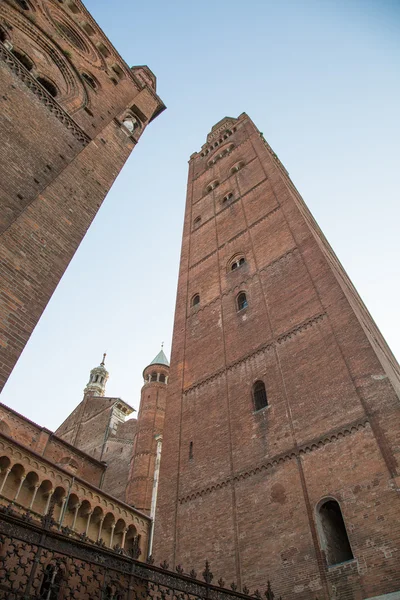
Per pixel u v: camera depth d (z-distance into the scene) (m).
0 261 12.20
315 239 27.61
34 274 13.04
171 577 9.34
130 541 26.58
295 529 16.73
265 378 22.75
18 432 35.34
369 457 16.47
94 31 27.55
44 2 24.47
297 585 15.40
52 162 16.75
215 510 19.75
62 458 39.66
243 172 42.94
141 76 34.53
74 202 16.55
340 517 17.38
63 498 23.72
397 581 13.48
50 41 22.58
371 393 18.06
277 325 24.64
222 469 20.91
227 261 32.97
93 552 8.19
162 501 22.11
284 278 27.11
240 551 17.73
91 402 59.19
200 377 26.39
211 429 23.08
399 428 16.34
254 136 47.94
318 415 19.11
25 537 7.29
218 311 29.56
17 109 16.33
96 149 19.95
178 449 23.73
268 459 19.48
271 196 35.59
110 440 49.94
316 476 17.47
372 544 14.62
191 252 38.03
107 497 26.19
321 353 21.17
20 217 13.79
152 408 47.62
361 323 21.30
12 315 11.62
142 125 25.61
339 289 23.06
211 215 40.47
